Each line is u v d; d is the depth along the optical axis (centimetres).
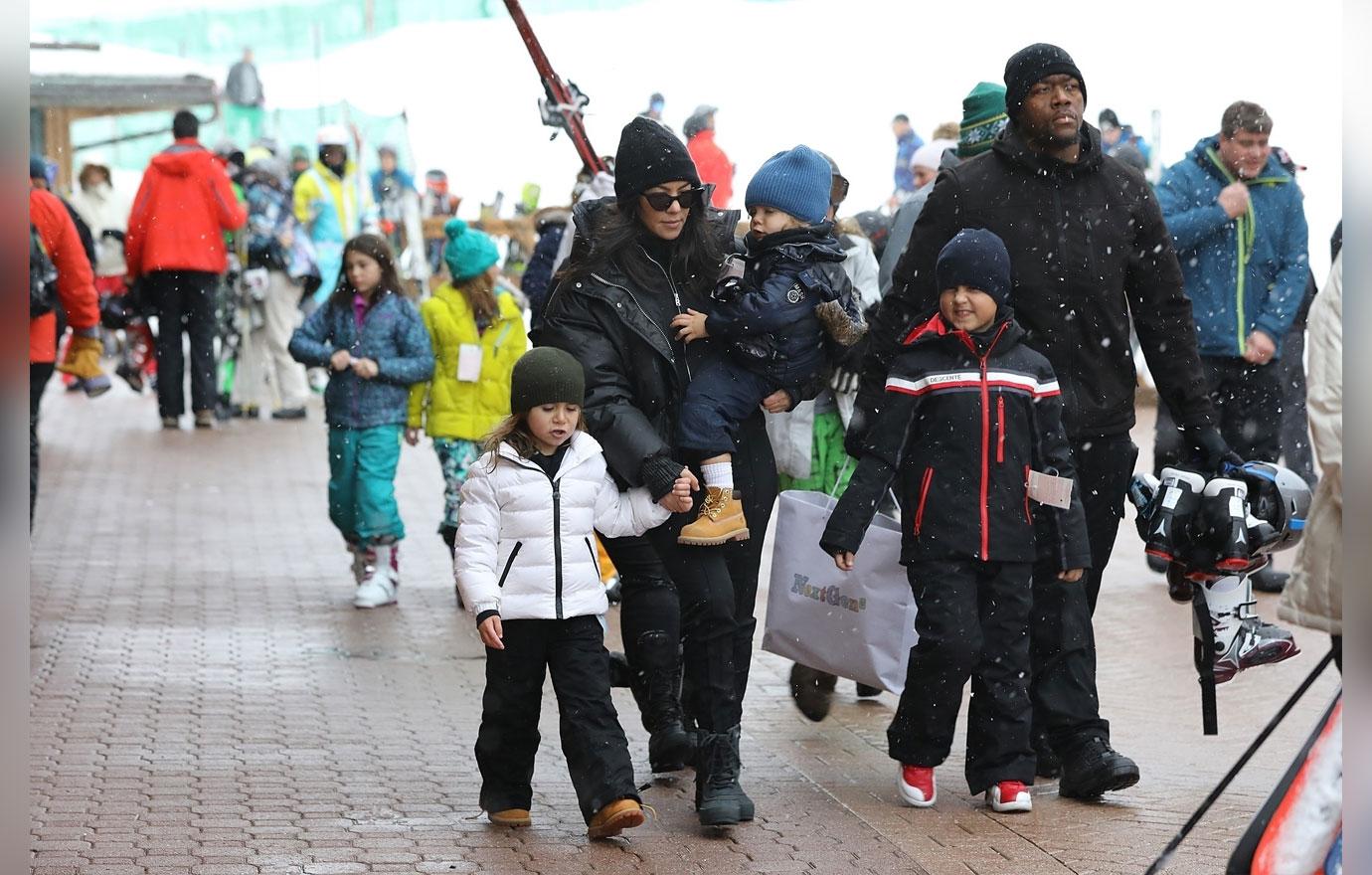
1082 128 1662
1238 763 1196
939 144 2870
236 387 4856
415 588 2778
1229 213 2622
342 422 2605
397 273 2644
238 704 1998
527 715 1519
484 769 1537
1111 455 1681
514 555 1491
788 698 2089
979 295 1577
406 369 2598
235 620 2486
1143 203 1681
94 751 1772
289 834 1496
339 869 1401
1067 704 1652
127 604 2578
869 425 1711
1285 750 1842
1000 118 2075
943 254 1588
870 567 1714
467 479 1509
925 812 1598
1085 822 1562
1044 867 1419
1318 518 1228
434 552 3092
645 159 1553
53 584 2705
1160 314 1705
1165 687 2141
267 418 4912
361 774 1711
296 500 3569
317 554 3028
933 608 1583
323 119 6438
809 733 1919
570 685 1492
